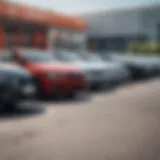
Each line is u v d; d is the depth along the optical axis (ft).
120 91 34.60
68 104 25.67
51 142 15.12
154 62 51.26
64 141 15.28
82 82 28.53
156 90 35.37
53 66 27.48
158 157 13.15
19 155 13.30
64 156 13.20
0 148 14.19
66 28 88.74
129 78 45.68
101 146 14.53
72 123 18.89
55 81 26.45
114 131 17.12
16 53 29.45
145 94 32.01
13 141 15.24
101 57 45.44
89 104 25.73
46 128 17.66
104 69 35.40
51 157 13.09
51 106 24.71
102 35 138.62
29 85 22.41
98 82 34.32
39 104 25.55
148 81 46.09
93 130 17.31
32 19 73.31
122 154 13.50
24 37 72.08
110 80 36.55
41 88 26.53
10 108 23.48
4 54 29.53
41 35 77.87
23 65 28.17
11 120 19.53
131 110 23.13
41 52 31.27
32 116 20.80
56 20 83.15
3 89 20.66
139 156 13.25
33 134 16.46
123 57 48.93
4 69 21.53
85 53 41.14
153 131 17.16
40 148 14.24
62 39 87.20
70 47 92.02
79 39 97.91
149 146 14.58
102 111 22.70
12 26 68.23
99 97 29.81
